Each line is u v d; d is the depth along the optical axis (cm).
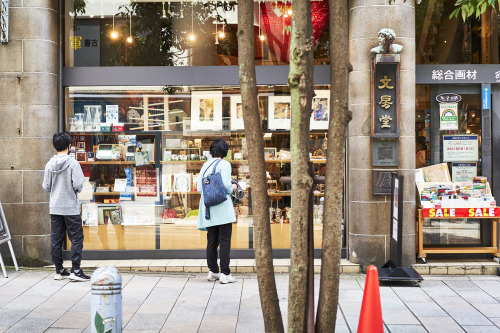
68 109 764
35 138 714
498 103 750
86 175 768
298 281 357
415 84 743
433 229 757
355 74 709
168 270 718
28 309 545
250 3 357
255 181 360
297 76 347
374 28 698
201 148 773
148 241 768
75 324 498
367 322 416
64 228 667
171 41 767
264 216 362
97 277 367
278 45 761
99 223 764
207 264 676
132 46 764
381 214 710
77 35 762
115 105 768
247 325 503
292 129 355
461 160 759
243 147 771
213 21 769
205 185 641
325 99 761
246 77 356
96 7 764
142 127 771
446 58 756
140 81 754
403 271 649
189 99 770
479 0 501
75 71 748
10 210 716
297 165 353
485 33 758
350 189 729
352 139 720
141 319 520
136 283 659
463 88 757
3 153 713
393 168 708
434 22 757
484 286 652
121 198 770
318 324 368
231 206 648
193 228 767
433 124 759
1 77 710
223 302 579
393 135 699
